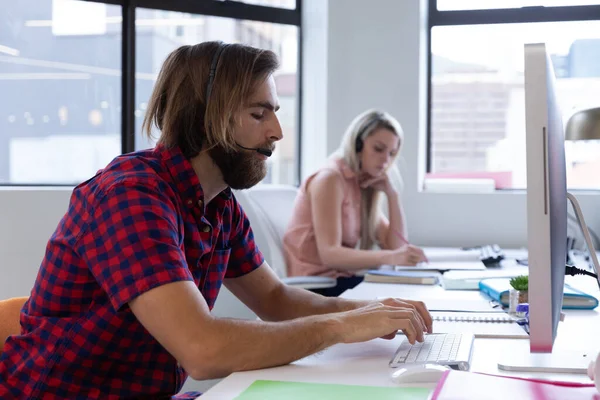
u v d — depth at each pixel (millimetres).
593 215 3652
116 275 1156
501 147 4086
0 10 3246
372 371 1187
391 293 2141
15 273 3090
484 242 3836
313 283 2830
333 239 2986
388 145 3133
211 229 1389
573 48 3971
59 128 3420
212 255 1458
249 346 1170
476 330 1519
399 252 2844
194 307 1150
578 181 3869
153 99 1385
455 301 1937
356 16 3861
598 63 3939
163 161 1335
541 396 959
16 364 1309
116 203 1196
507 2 4031
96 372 1283
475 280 2254
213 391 1056
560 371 1173
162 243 1171
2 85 3268
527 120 1094
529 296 1136
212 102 1315
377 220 3305
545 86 1087
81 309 1266
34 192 3131
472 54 4090
